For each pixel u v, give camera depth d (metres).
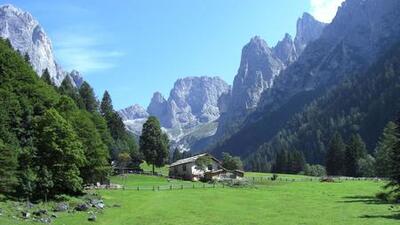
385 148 142.25
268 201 90.56
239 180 134.50
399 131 87.94
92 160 98.75
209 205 84.62
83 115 102.50
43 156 83.31
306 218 68.06
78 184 85.56
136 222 66.56
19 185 77.94
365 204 83.62
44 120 85.06
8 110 91.12
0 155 72.56
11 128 89.94
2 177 72.44
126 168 170.75
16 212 66.56
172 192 106.44
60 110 101.94
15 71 106.94
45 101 104.88
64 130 84.75
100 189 106.75
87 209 75.81
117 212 75.62
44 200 79.56
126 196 96.88
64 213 71.31
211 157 154.12
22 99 98.12
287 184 132.75
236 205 84.56
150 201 89.81
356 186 125.38
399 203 84.62
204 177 147.00
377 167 170.12
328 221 64.56
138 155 199.00
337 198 95.44
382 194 94.50
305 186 126.12
